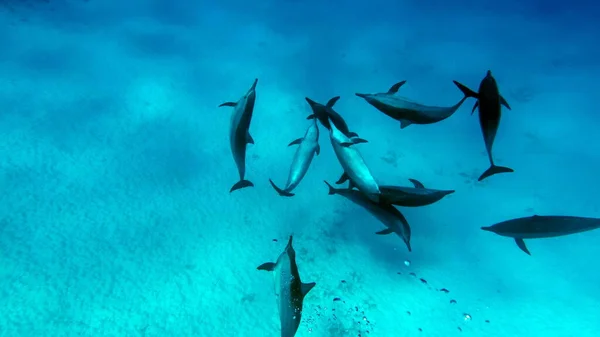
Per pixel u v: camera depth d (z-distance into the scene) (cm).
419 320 916
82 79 1606
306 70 2239
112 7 2525
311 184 1350
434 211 1330
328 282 976
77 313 781
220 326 832
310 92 2000
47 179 1095
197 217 1121
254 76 2052
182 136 1470
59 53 1734
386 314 914
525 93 2242
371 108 1955
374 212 308
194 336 799
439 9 3962
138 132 1416
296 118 1736
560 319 962
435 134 1844
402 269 1066
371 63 2448
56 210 1010
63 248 912
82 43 1897
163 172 1266
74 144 1259
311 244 1097
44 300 786
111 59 1830
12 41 1703
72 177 1134
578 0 4794
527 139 1839
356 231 1174
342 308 907
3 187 1015
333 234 1147
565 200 1451
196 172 1310
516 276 1097
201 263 975
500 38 3142
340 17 3406
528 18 3850
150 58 1969
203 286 913
